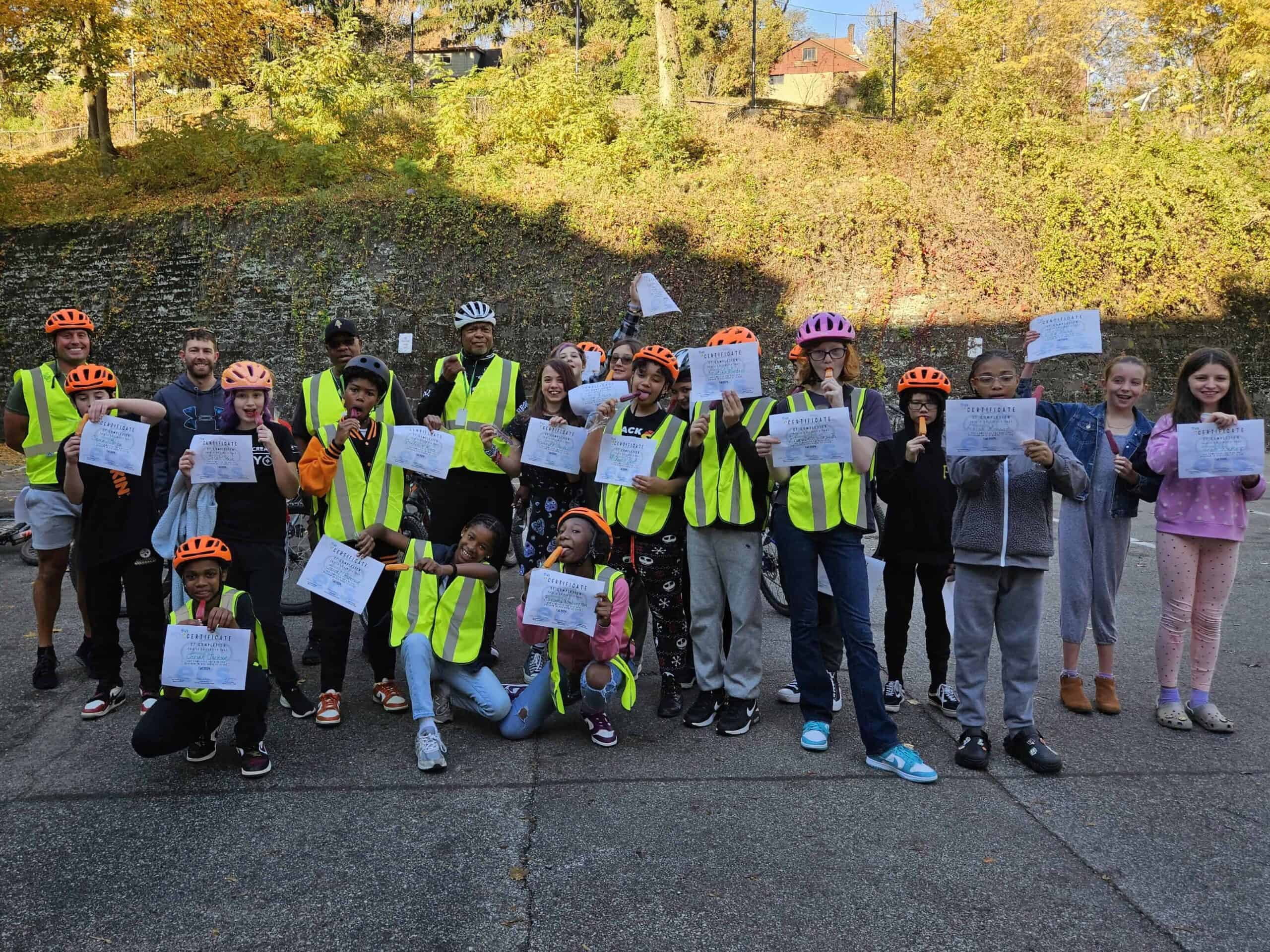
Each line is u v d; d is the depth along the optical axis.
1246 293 15.22
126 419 4.08
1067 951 2.52
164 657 3.47
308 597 6.25
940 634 4.48
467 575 4.11
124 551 4.22
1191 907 2.74
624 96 21.59
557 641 4.00
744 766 3.76
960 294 15.55
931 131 17.44
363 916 2.69
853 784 3.59
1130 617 6.00
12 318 17.44
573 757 3.86
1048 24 18.33
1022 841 3.13
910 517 4.43
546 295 16.05
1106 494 4.32
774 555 6.19
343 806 3.38
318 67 19.53
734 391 3.91
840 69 34.75
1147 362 15.28
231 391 4.09
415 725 4.23
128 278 16.95
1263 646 5.34
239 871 2.93
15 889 2.83
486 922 2.66
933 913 2.71
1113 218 15.21
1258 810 3.36
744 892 2.81
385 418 4.51
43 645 4.66
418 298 16.22
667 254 15.92
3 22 19.11
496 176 17.02
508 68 18.83
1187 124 18.31
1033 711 4.16
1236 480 4.11
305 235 16.44
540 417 4.90
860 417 3.95
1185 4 18.20
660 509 4.27
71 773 3.68
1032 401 3.59
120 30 20.88
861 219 15.66
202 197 17.70
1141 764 3.78
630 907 2.73
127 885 2.85
